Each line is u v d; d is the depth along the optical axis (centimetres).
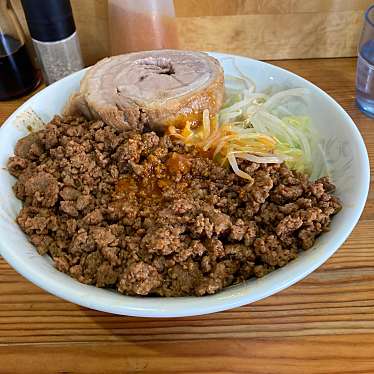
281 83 26
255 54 33
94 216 19
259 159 22
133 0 28
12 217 20
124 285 17
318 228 19
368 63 27
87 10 30
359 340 18
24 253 18
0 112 30
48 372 18
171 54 26
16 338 19
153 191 21
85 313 20
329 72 32
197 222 18
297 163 24
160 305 16
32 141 23
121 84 25
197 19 31
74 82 26
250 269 18
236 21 31
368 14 28
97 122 23
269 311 19
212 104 24
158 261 18
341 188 21
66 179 21
